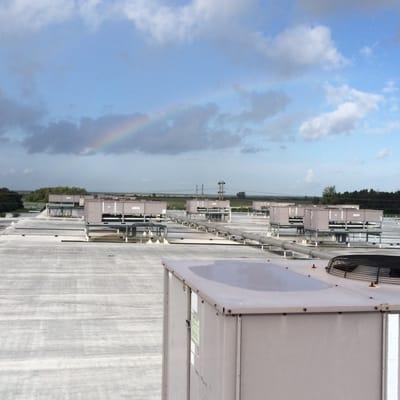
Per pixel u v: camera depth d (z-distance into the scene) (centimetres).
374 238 4528
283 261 688
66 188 12006
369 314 402
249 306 383
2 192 8494
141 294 1669
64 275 1994
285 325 388
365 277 515
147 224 3762
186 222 5947
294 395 390
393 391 404
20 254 2577
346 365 398
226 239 4066
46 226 4803
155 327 1281
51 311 1415
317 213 3894
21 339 1150
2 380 909
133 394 869
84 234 3981
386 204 10669
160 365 1009
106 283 1848
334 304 397
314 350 393
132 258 2572
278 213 4559
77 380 923
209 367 425
